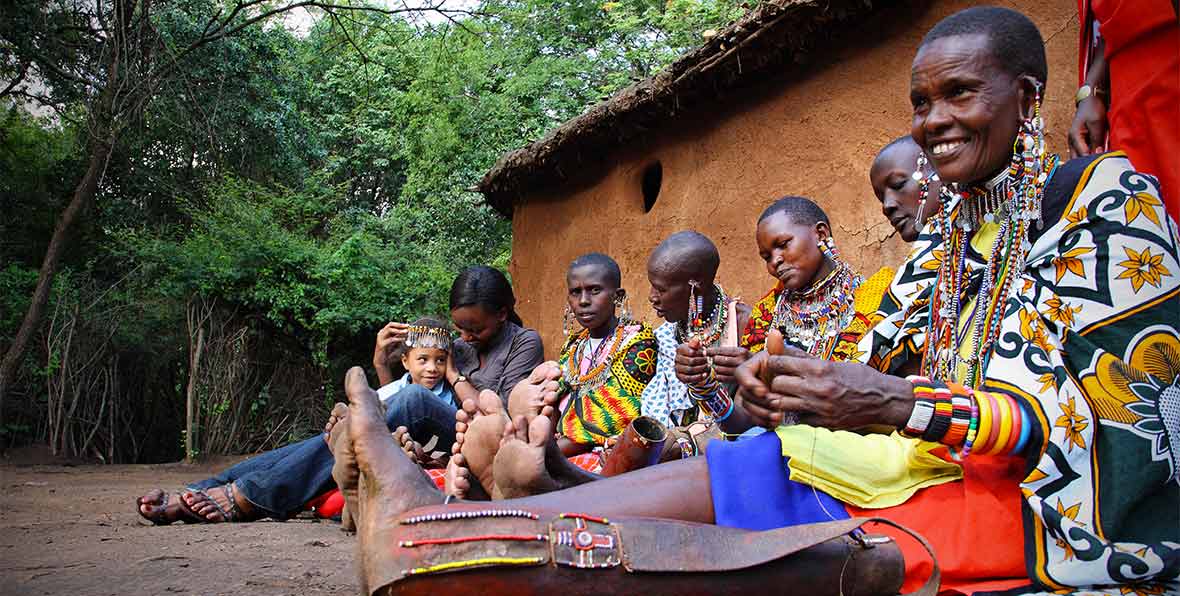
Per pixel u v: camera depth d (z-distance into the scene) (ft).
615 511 5.77
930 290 7.28
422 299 59.36
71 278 57.62
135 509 18.57
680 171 24.70
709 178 23.36
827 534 5.34
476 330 15.94
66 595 8.36
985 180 6.58
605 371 13.29
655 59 48.60
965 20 6.44
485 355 16.29
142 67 52.39
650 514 5.86
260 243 54.80
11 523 14.85
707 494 6.08
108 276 61.77
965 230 6.77
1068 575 5.44
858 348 7.63
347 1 55.21
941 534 5.97
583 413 13.05
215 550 11.44
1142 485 5.42
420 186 67.46
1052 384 5.66
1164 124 8.16
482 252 68.13
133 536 12.84
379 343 16.16
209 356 51.29
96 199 62.75
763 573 5.37
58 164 60.80
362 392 5.53
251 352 54.60
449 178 64.08
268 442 53.57
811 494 6.16
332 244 64.34
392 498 5.13
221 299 53.21
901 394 5.74
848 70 19.08
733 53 20.61
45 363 51.98
